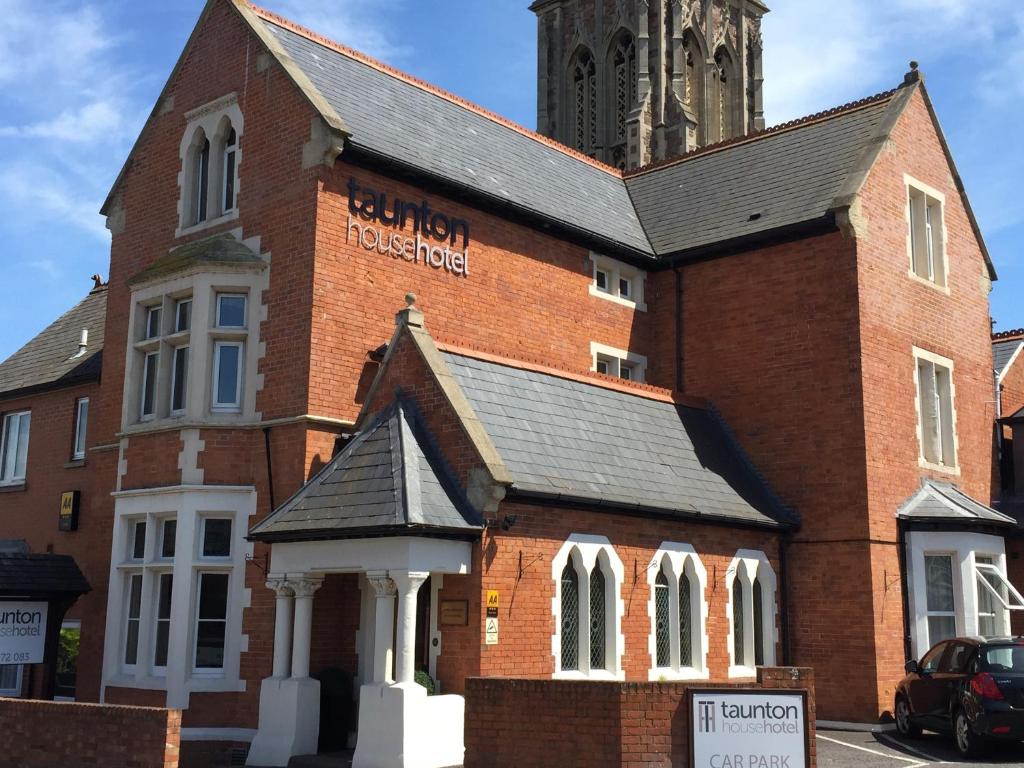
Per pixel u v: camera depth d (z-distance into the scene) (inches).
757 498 781.9
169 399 706.8
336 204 692.1
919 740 655.1
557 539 605.3
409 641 526.6
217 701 636.1
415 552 532.1
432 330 740.7
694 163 1036.5
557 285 844.0
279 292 686.5
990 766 537.0
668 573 679.7
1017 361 1075.9
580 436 678.5
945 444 876.6
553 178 932.0
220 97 758.5
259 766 566.9
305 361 660.1
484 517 565.6
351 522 544.1
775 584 770.8
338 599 636.7
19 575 698.8
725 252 873.5
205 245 719.1
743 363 848.9
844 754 591.2
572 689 456.1
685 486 721.0
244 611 645.9
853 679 741.3
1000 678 565.6
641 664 643.5
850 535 761.0
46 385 914.7
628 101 2325.3
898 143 872.9
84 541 849.5
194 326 690.8
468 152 840.9
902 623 765.3
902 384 823.1
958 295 920.3
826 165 882.8
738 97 2401.6
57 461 899.4
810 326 813.2
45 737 485.7
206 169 773.9
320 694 588.7
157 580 681.6
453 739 533.0
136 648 690.2
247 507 663.8
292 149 702.5
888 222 840.9
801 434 801.6
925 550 777.6
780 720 426.3
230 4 768.3
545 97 2440.9
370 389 645.9
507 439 616.7
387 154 716.7
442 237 761.0
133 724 461.1
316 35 808.3
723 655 705.0
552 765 454.6
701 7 2345.0
